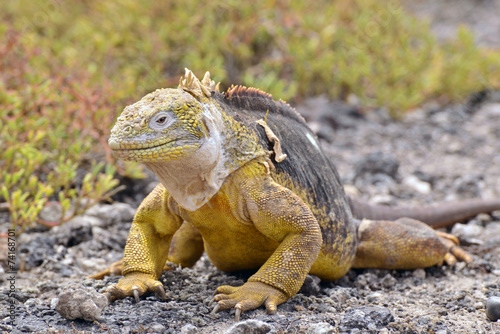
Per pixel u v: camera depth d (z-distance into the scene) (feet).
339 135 50.34
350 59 56.65
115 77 41.42
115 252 28.99
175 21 51.37
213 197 20.15
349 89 56.34
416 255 25.17
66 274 26.30
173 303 20.61
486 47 74.43
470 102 58.75
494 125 53.26
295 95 54.29
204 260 27.14
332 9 57.57
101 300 19.45
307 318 19.90
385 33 59.77
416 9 100.94
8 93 33.09
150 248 21.72
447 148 48.57
